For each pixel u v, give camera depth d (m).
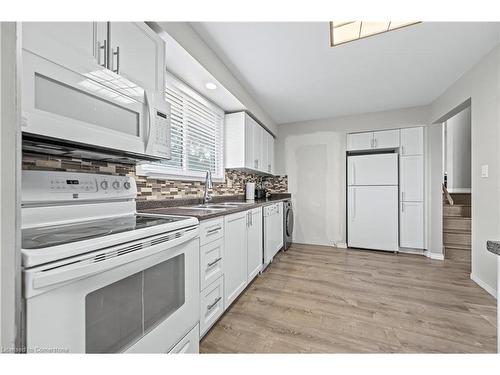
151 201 1.87
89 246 0.71
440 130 3.35
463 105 2.66
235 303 2.00
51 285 0.61
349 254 3.52
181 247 1.20
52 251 0.62
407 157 3.55
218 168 3.02
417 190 3.48
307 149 4.26
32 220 1.00
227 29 1.77
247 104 2.99
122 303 0.87
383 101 3.32
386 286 2.34
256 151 3.45
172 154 2.18
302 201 4.28
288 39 1.91
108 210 1.34
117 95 1.09
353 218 3.84
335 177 4.05
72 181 1.17
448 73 2.50
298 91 2.98
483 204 2.26
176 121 2.23
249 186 3.62
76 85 0.92
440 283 2.41
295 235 4.30
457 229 3.45
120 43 1.17
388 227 3.60
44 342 0.60
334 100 3.28
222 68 2.26
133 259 0.86
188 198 2.36
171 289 1.14
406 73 2.51
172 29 1.54
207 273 1.57
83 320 0.71
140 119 1.22
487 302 2.00
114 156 1.30
